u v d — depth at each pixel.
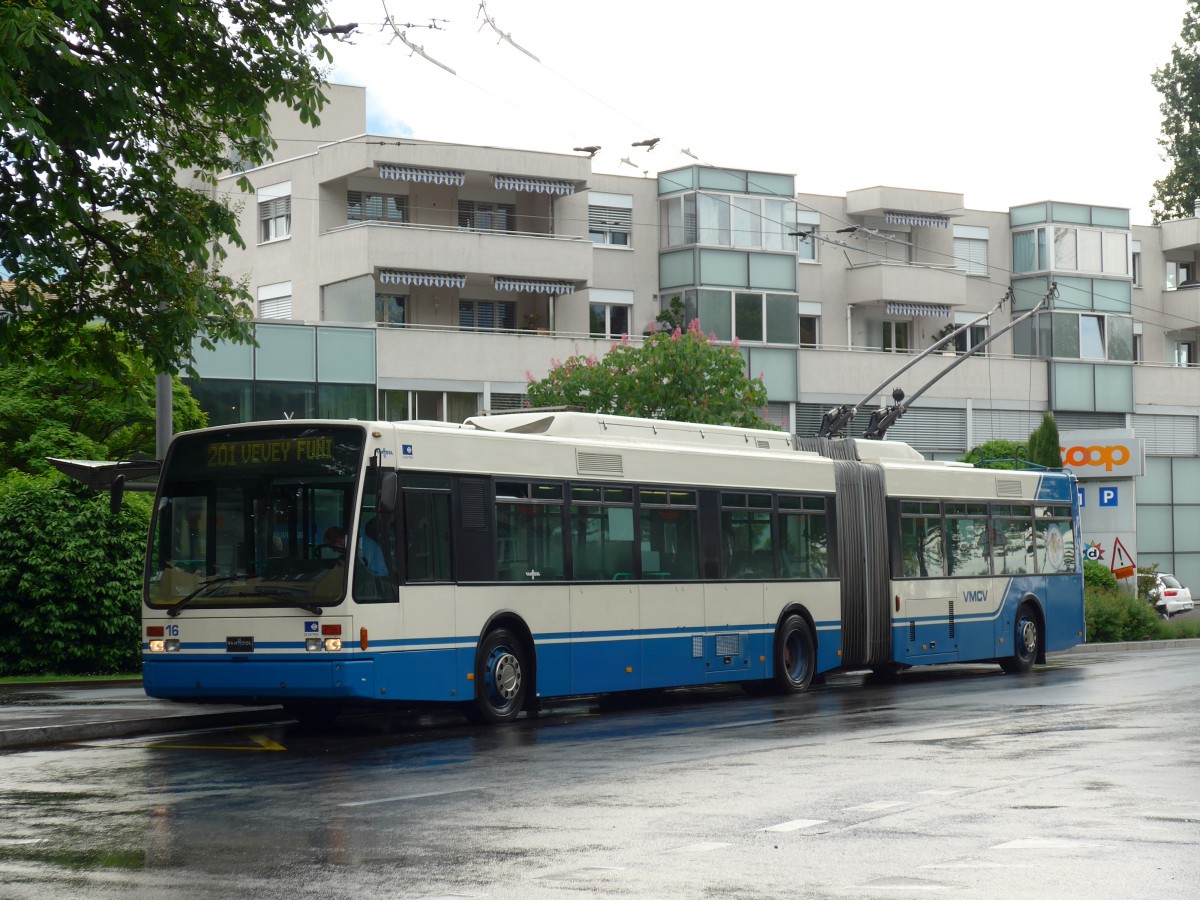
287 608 16.42
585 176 48.06
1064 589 28.77
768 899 8.13
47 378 28.17
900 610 24.64
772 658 22.25
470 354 44.56
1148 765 13.42
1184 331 63.62
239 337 21.38
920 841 9.78
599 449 19.75
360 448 16.62
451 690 17.33
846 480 23.97
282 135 54.34
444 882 8.66
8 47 15.54
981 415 56.22
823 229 55.25
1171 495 60.84
